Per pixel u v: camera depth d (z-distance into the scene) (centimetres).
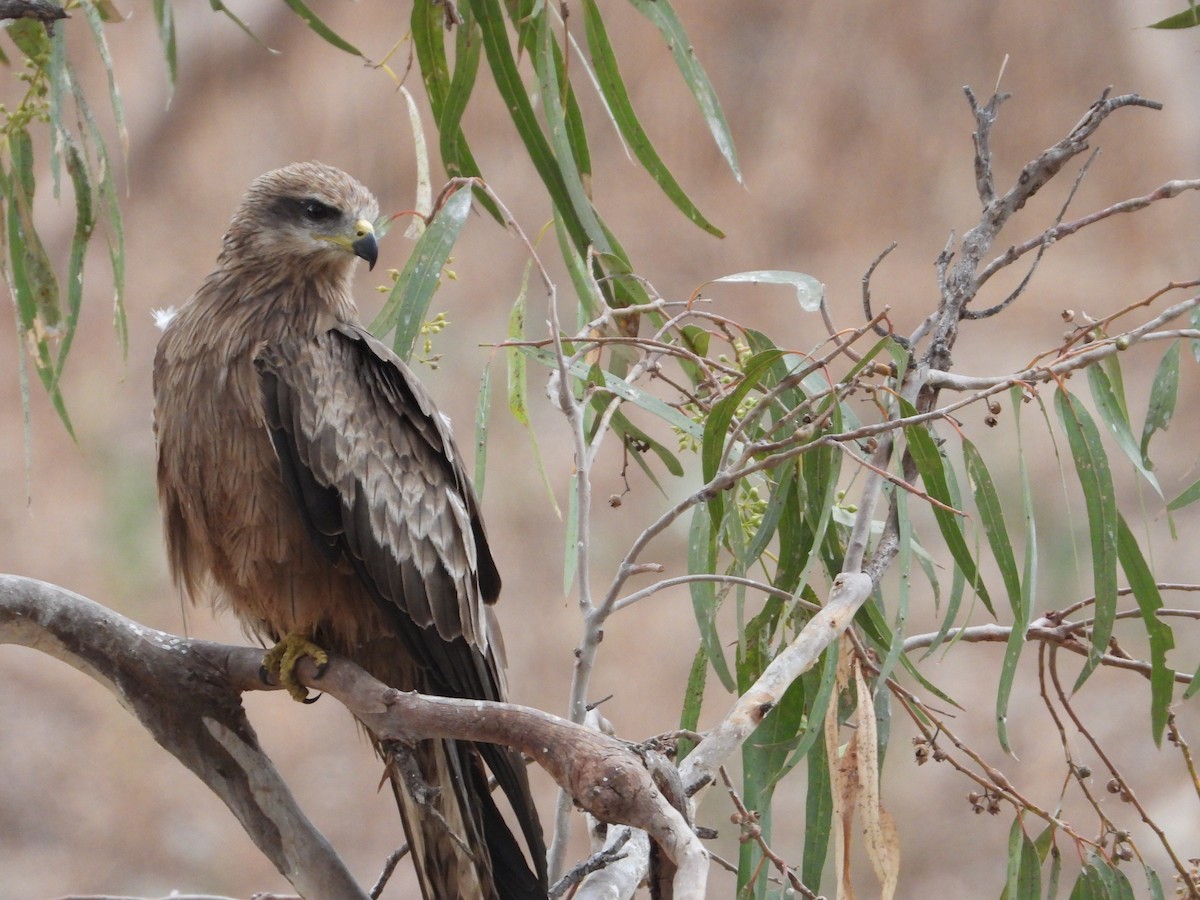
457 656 701
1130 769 1725
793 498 686
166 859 1747
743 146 2961
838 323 2577
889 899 591
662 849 481
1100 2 2862
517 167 2888
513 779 623
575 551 670
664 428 2175
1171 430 2261
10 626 638
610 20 2966
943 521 627
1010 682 617
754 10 3091
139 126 3064
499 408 2353
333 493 680
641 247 2806
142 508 2291
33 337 788
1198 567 2014
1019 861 652
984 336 2461
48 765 1839
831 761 614
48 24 742
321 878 659
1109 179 2744
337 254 726
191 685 658
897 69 2956
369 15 3109
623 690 1892
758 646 694
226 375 695
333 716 1952
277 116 3084
